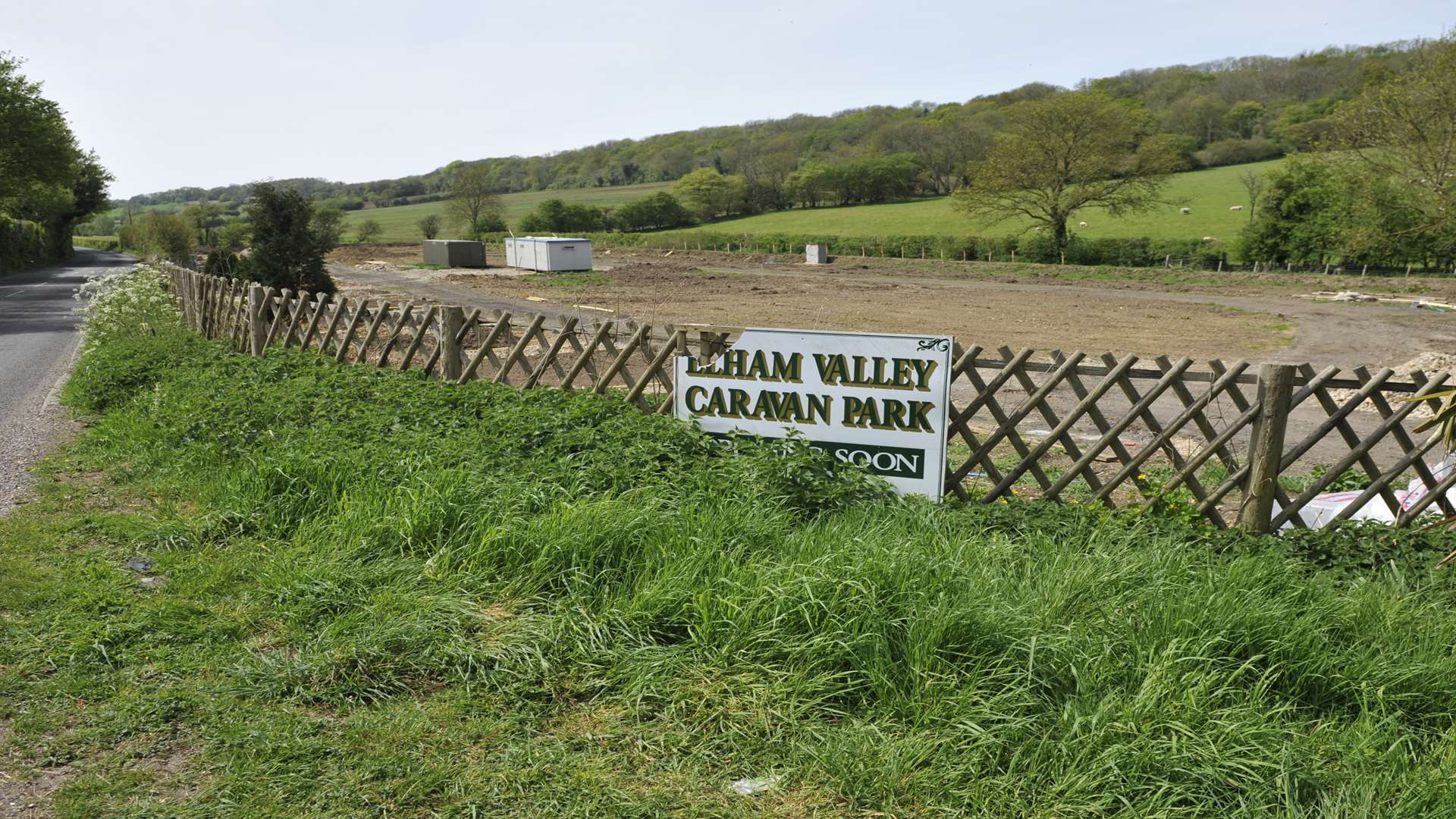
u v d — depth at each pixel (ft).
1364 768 10.91
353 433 24.17
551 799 10.69
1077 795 10.48
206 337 51.39
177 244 181.47
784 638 13.57
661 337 24.73
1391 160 125.80
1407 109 121.39
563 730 12.21
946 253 195.31
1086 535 17.88
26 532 19.40
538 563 16.07
